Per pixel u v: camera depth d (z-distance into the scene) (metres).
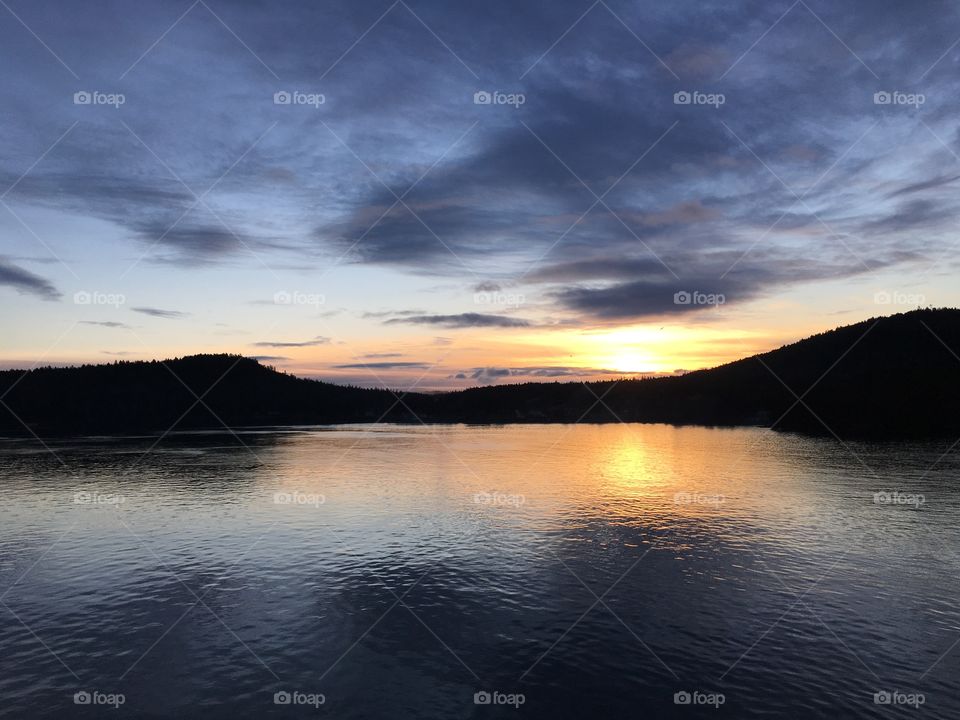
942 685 21.62
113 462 94.69
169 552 39.62
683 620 27.62
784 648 24.62
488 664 23.25
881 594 31.17
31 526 48.19
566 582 33.06
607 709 20.03
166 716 19.55
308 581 33.28
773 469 86.50
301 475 80.38
